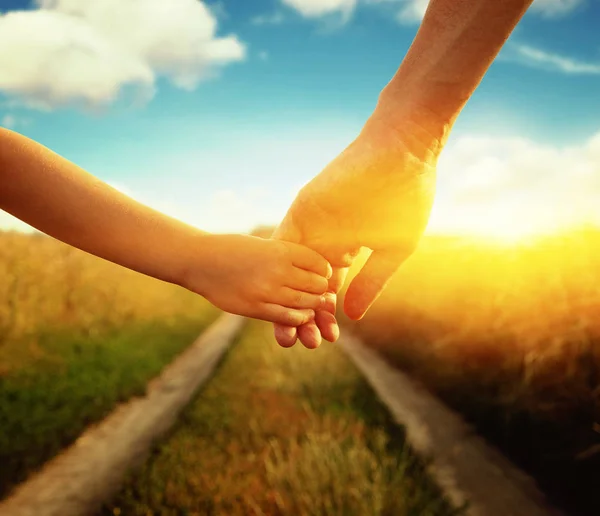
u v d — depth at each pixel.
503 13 0.80
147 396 5.49
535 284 3.69
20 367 5.25
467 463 3.25
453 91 0.91
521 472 3.10
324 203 1.06
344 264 1.19
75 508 2.86
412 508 2.46
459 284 5.51
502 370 4.09
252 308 0.90
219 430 3.88
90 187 0.77
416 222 1.06
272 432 3.73
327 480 2.53
